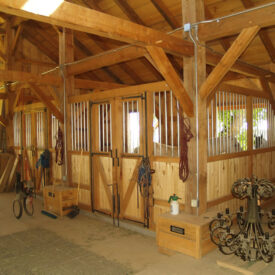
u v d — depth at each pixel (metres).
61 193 5.48
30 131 7.62
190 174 3.91
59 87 6.07
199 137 3.87
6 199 7.04
